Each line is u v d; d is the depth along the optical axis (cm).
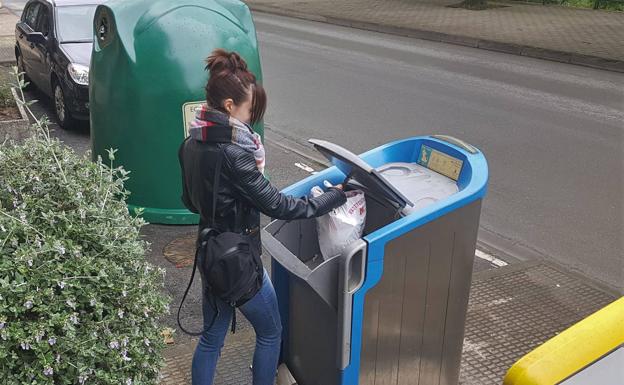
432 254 274
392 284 268
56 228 268
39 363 242
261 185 269
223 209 273
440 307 288
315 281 262
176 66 521
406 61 1293
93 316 262
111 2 541
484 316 429
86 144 802
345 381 274
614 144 797
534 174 694
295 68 1210
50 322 241
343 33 1656
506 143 794
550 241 550
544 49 1352
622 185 669
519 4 2069
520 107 959
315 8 2044
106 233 273
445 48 1454
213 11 547
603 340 175
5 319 236
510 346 397
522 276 480
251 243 280
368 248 255
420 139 325
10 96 768
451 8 1991
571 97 1027
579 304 445
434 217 267
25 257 245
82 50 862
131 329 268
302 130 845
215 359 310
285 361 327
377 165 324
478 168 292
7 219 261
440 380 306
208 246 273
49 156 305
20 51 1071
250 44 559
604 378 176
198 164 271
